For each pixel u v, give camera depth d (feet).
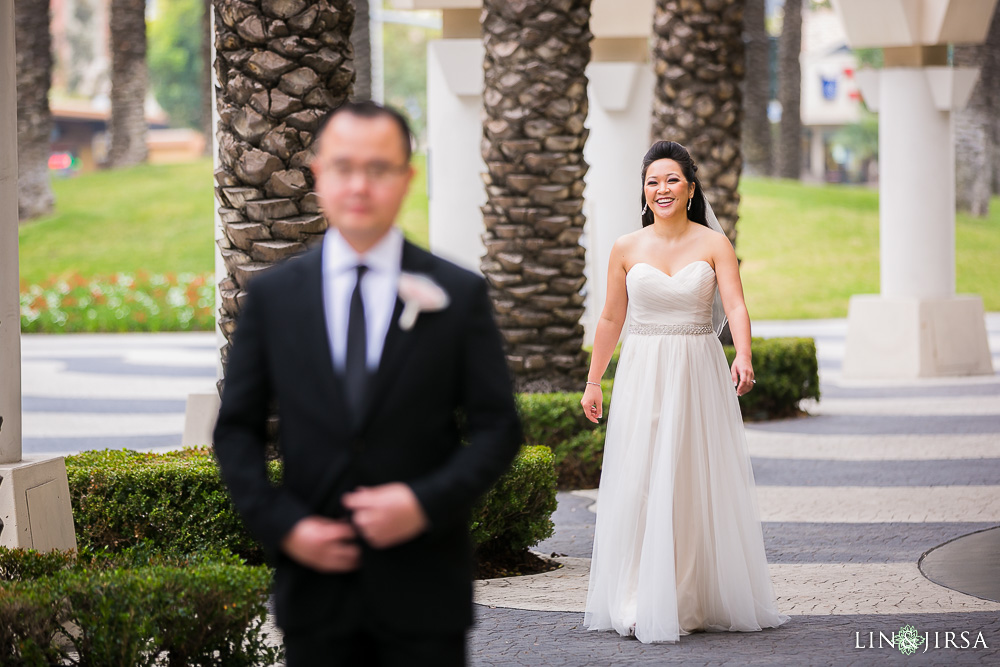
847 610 30.14
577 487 47.85
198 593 22.40
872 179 343.87
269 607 30.27
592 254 71.10
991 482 47.03
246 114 34.78
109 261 150.51
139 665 22.41
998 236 167.73
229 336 35.53
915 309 78.95
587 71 68.95
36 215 164.76
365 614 14.24
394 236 14.83
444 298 14.33
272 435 33.81
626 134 70.03
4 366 29.76
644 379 29.19
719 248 29.63
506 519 34.88
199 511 32.42
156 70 348.18
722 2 60.49
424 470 14.38
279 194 34.94
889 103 78.74
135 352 104.73
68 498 31.24
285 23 34.68
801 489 46.60
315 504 14.26
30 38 161.48
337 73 35.35
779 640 27.73
